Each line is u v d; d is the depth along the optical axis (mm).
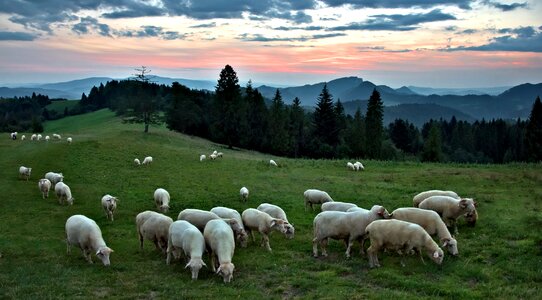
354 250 18641
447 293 13289
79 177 36750
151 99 82250
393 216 18609
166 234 18125
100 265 17031
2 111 186750
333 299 12992
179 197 30391
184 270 16453
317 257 17812
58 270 16125
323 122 98312
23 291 13734
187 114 94062
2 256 18000
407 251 16281
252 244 20094
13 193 30484
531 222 21406
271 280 15016
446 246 17266
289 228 20016
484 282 14438
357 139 89812
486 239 19094
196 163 47031
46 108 182000
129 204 28484
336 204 22797
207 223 17484
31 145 52594
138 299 13477
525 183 32562
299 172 41781
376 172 41375
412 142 127500
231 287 14453
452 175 36969
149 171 40844
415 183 34625
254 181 36500
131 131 75625
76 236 17484
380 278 14867
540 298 12773
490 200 27266
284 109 96562
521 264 15859
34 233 21719
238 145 92188
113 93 172125
